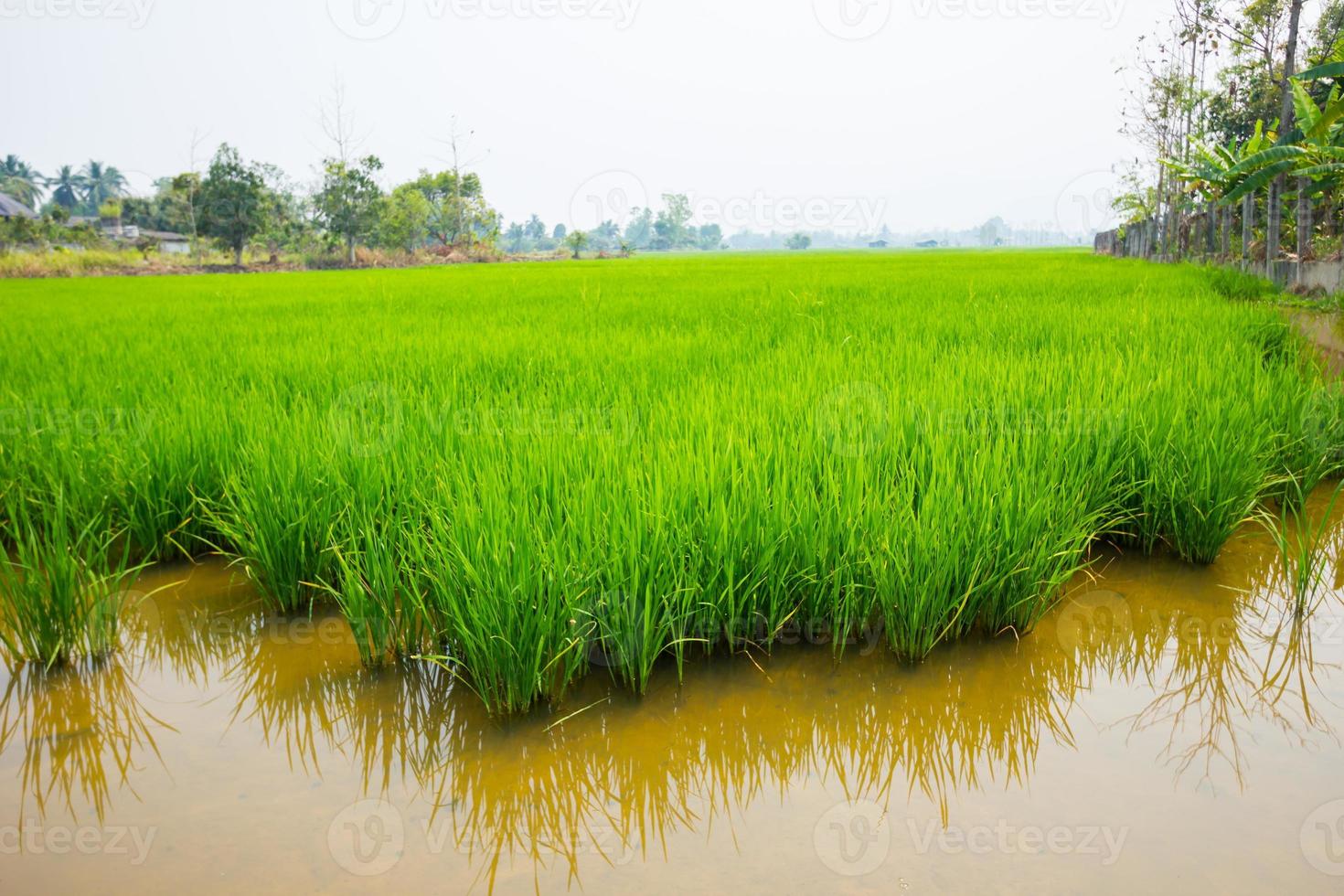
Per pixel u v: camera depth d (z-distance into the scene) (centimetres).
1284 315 914
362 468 388
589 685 308
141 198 6028
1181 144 2528
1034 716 284
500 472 353
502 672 285
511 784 254
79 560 363
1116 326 769
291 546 362
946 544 319
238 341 835
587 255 7056
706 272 2478
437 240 6016
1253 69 2219
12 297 1706
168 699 304
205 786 253
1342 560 395
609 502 327
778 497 336
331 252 5175
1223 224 2091
